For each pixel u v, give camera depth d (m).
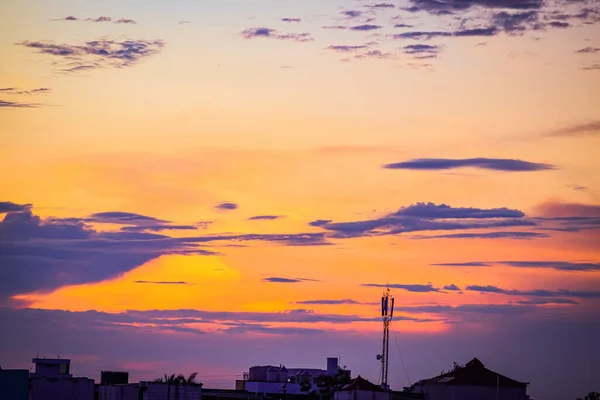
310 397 199.38
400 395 173.25
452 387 170.00
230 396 180.00
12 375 146.62
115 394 158.25
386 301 198.38
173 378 164.12
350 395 164.38
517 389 170.75
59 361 159.12
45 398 148.25
